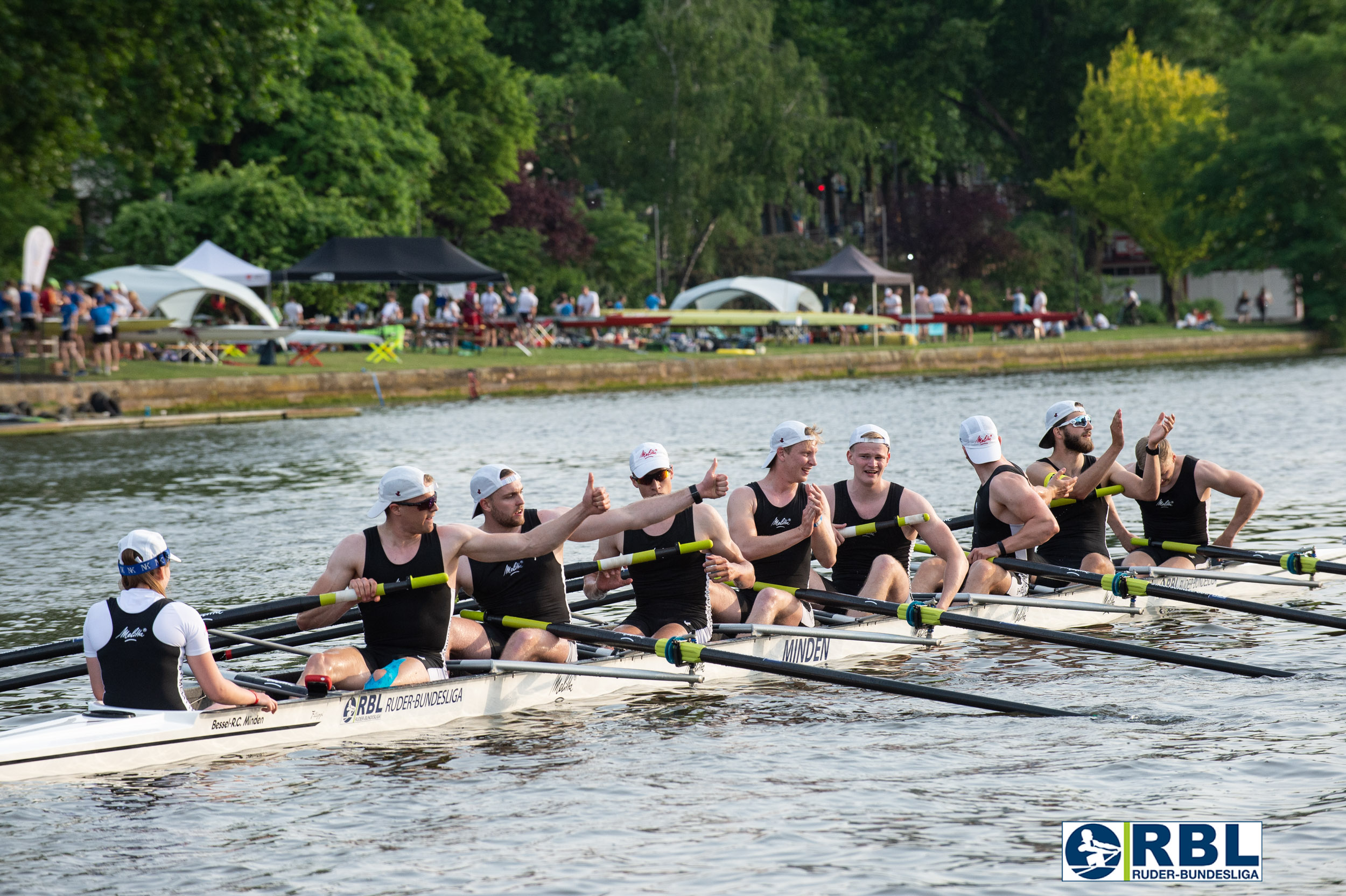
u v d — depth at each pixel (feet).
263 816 53.62
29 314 262.47
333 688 65.10
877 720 65.57
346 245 328.70
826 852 48.26
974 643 81.82
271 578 104.17
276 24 237.86
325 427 241.14
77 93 223.71
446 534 66.49
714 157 488.44
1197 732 61.57
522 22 577.02
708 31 482.28
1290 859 46.62
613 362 334.85
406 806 54.39
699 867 47.29
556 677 70.38
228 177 371.97
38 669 78.64
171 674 60.34
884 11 592.19
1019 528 84.69
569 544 117.39
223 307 330.95
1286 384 303.27
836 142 507.71
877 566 79.77
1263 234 460.14
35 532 131.23
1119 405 258.98
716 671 74.18
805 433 75.61
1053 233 537.24
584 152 523.29
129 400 262.06
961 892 44.78
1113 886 44.96
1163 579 90.89
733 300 501.97
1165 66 491.72
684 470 169.99
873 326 404.98
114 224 371.15
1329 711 64.13
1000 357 400.26
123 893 46.62
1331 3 515.09
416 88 466.70
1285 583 91.35
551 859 48.42
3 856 49.90
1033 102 581.53
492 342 347.15
